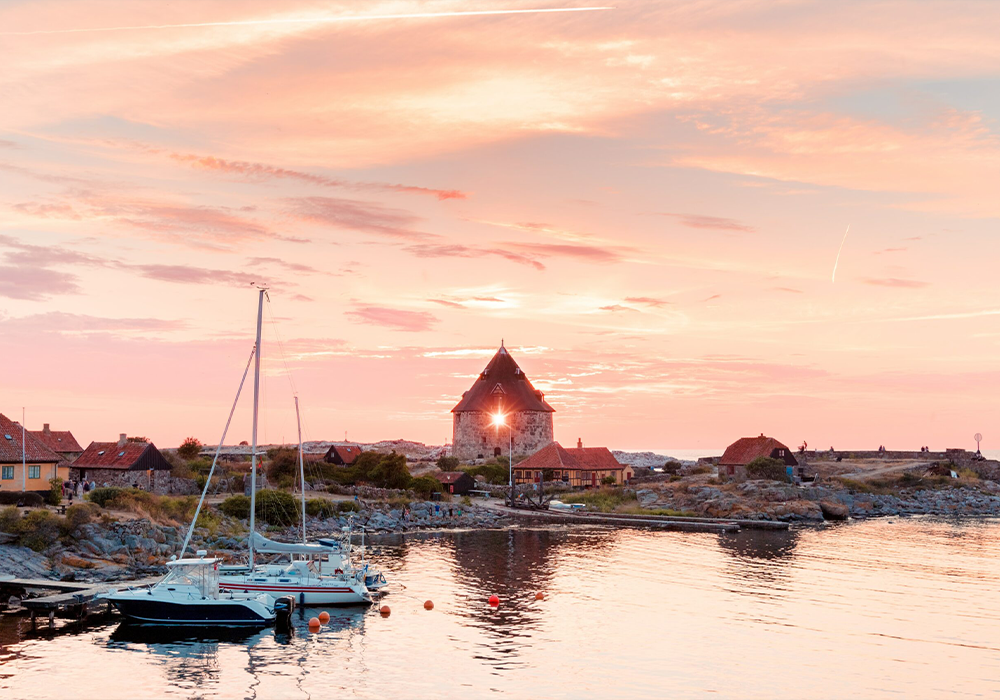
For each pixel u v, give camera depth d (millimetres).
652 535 97312
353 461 147500
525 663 43906
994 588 63812
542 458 162125
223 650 45438
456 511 115875
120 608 50219
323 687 40000
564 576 67938
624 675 42219
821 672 42969
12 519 64625
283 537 84000
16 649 44750
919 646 47594
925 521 118312
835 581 66500
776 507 119938
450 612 54781
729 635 49594
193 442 131500
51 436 125188
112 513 73000
